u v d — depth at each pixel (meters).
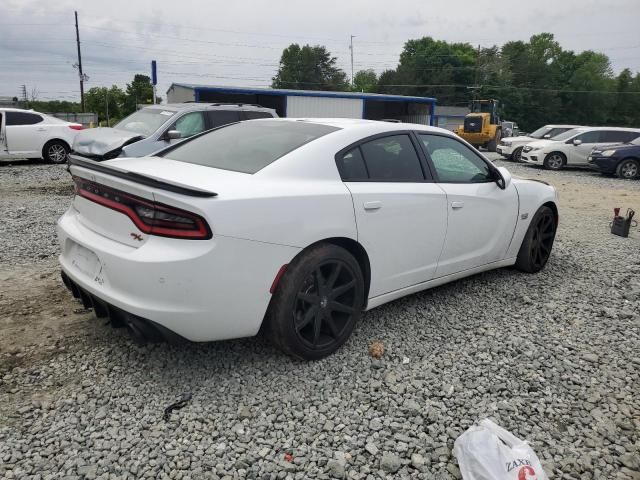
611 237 7.43
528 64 93.38
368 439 2.63
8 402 2.81
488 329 3.95
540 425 2.82
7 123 13.78
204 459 2.45
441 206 3.99
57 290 4.38
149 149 9.17
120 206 2.90
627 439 2.75
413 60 96.81
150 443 2.54
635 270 5.64
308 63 98.62
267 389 3.02
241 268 2.83
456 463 2.49
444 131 4.37
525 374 3.32
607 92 95.19
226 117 10.14
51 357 3.28
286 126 3.79
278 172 3.16
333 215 3.22
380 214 3.51
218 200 2.76
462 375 3.27
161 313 2.73
